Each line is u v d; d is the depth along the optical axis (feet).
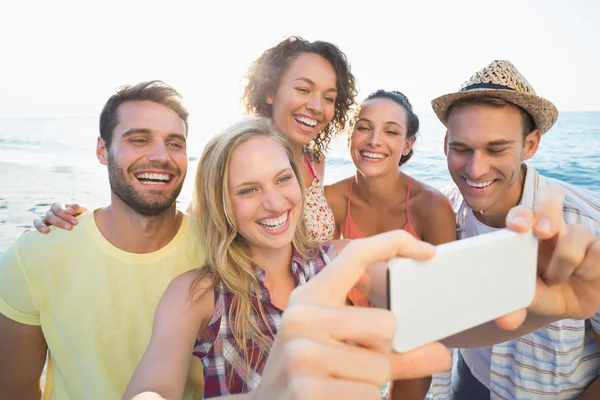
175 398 4.70
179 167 7.07
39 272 6.77
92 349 6.82
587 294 3.07
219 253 6.30
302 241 7.22
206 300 6.05
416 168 49.57
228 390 5.86
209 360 5.97
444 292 2.32
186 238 7.27
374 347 2.03
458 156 7.70
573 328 7.03
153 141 6.83
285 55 10.61
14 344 7.00
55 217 7.09
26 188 42.65
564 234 2.90
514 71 7.43
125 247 6.92
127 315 6.90
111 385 6.92
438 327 2.31
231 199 6.42
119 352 6.91
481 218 8.63
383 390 11.51
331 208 12.03
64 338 6.88
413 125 11.87
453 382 10.44
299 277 6.86
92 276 6.81
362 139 10.88
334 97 11.05
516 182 7.73
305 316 2.06
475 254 2.43
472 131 7.27
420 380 9.13
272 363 2.14
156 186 6.84
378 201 11.39
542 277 3.13
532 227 2.69
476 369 9.19
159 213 6.82
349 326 2.02
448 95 7.37
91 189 42.65
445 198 10.32
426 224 10.66
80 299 6.79
